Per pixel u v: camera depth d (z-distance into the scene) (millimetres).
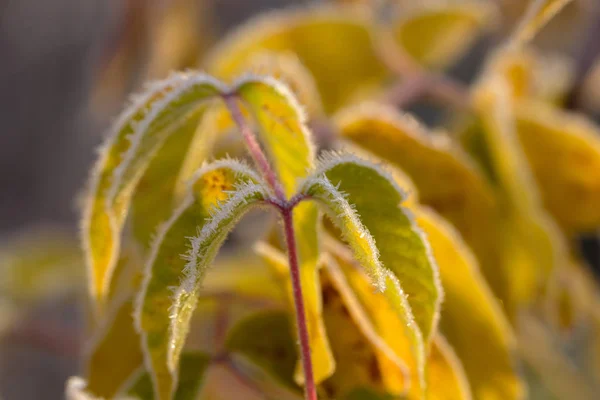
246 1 1416
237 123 497
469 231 585
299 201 467
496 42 829
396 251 480
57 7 1823
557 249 602
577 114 771
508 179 607
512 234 609
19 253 928
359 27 681
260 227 658
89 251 505
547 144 625
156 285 481
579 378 775
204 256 455
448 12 724
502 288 588
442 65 807
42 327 828
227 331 539
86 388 528
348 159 478
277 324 536
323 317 517
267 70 623
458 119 655
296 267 467
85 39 1771
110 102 887
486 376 550
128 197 498
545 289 611
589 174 625
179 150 511
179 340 460
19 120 1881
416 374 519
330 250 521
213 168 482
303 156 499
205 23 878
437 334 522
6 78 1887
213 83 502
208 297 541
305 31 681
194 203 482
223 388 535
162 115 495
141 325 483
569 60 868
